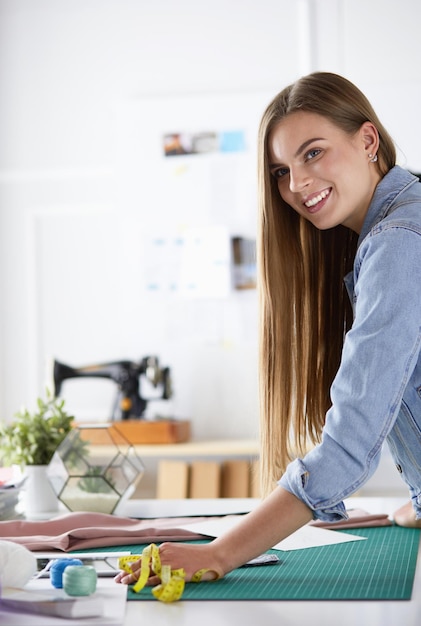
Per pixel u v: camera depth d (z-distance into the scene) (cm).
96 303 381
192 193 373
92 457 195
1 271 386
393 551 144
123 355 376
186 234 373
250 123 371
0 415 382
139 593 115
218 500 213
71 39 385
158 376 351
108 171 381
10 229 386
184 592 115
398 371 124
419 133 358
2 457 213
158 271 374
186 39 378
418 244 129
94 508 192
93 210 382
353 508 190
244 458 356
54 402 222
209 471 337
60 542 147
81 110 384
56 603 101
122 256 378
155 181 376
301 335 171
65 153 384
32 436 210
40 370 383
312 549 147
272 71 371
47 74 386
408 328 125
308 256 170
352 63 363
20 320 384
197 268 370
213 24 377
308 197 149
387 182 150
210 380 369
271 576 125
